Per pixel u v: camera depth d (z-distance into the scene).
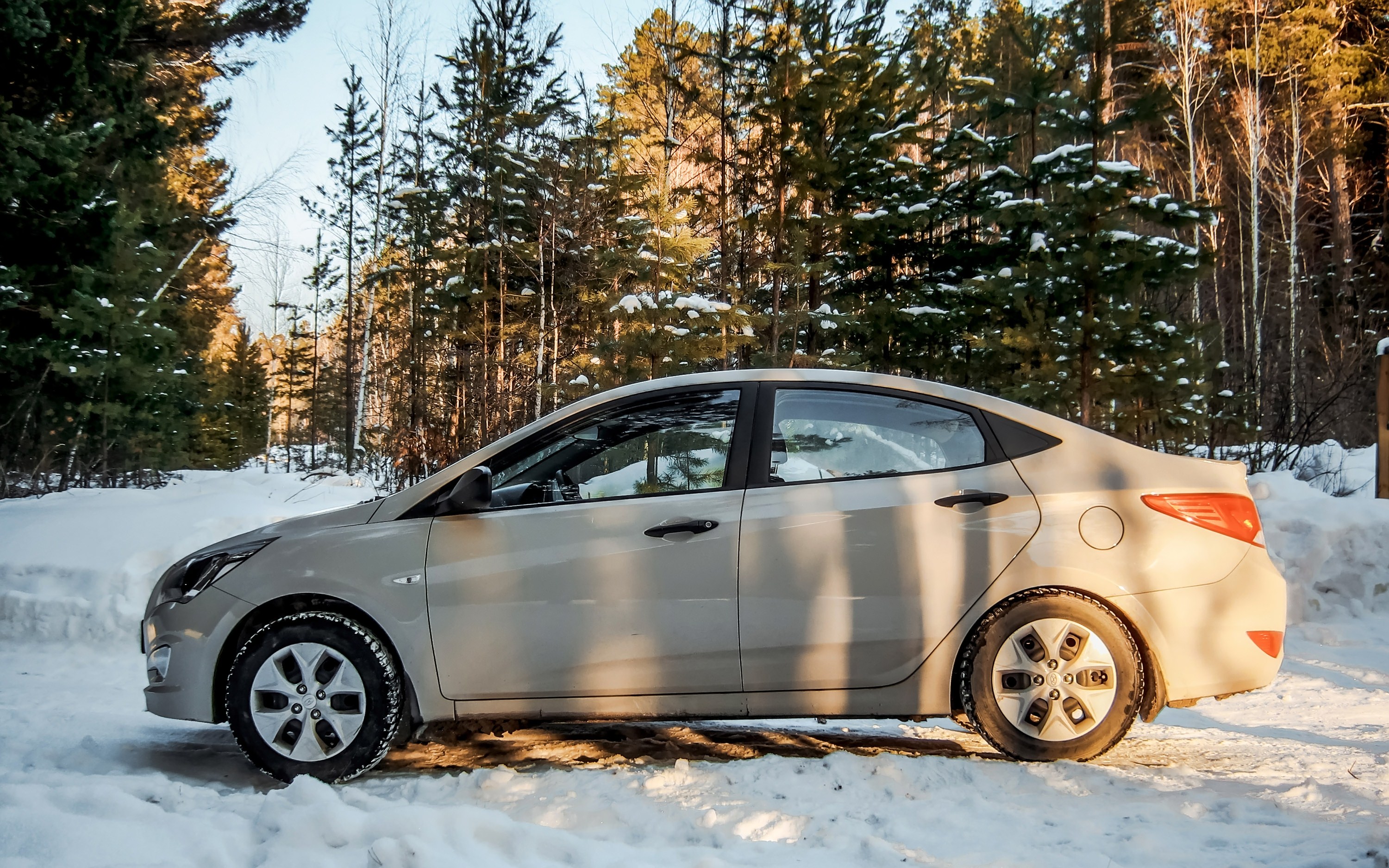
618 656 4.09
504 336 22.14
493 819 3.18
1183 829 3.28
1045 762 4.00
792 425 4.31
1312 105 34.47
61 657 7.14
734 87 17.08
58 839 3.01
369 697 4.06
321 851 3.04
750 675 4.07
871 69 15.11
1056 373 12.04
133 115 16.62
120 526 8.42
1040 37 14.33
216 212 25.19
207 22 22.02
